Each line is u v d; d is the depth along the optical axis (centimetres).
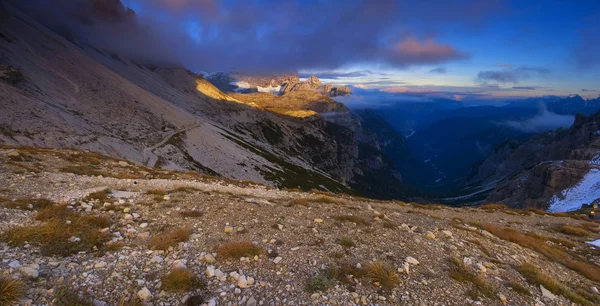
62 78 8538
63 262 848
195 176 3047
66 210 1281
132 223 1252
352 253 1133
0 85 5616
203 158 9500
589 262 1636
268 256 1051
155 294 783
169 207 1510
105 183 2009
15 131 4653
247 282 875
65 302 681
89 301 704
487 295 948
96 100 8750
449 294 923
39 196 1452
